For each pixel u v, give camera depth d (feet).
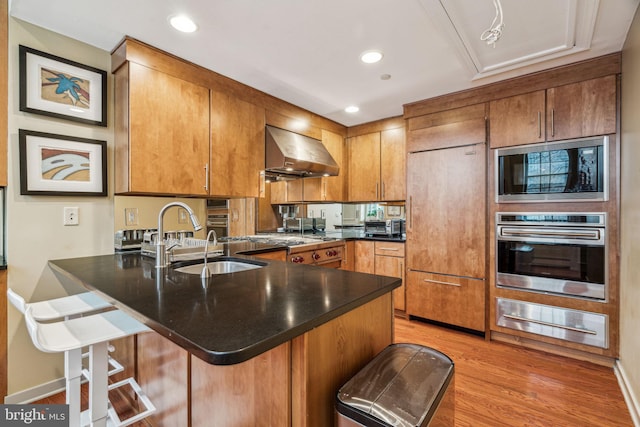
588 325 7.37
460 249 9.18
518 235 8.30
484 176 8.75
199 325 2.74
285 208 12.84
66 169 6.20
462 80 8.39
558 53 7.02
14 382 5.72
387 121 11.70
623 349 6.61
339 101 9.94
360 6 5.29
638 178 5.66
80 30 6.00
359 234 12.56
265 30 6.00
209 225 9.73
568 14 5.57
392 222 11.50
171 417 4.50
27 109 5.72
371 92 9.20
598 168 7.23
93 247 6.61
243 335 2.53
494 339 8.77
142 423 5.27
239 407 3.50
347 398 3.02
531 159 8.07
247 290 3.93
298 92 9.14
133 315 3.18
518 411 5.73
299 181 12.69
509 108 8.41
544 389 6.42
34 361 5.91
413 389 3.15
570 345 7.64
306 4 5.24
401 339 8.87
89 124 6.48
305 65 7.46
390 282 4.39
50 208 6.07
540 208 8.01
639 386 5.45
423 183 9.87
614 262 7.07
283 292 3.84
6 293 5.59
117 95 6.68
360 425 2.81
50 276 6.03
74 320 4.35
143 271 5.07
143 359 5.11
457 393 6.30
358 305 3.59
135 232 7.12
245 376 3.44
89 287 4.18
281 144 9.08
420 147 9.92
